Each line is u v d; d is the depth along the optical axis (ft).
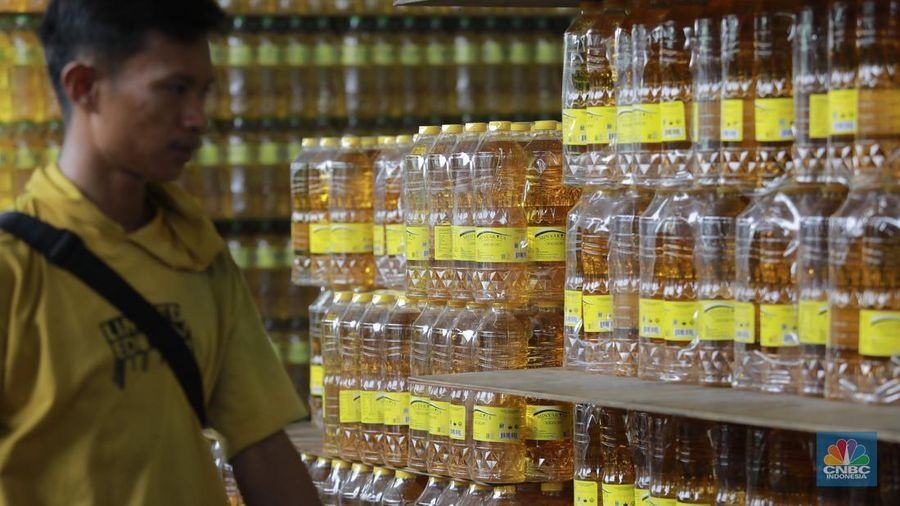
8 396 5.93
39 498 5.97
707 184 8.22
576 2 10.40
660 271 8.52
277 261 20.48
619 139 8.84
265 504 6.68
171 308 6.18
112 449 5.99
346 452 11.82
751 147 8.03
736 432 8.32
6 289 5.86
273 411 6.65
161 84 5.94
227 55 20.40
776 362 7.77
